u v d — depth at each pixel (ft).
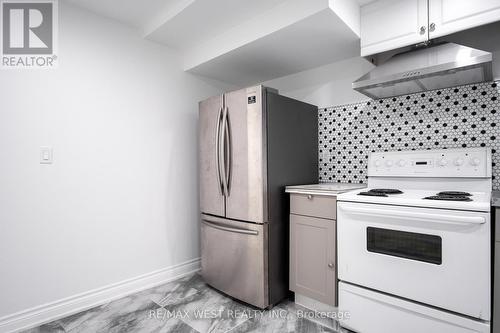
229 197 6.97
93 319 6.07
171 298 7.09
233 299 7.03
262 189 6.33
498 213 4.07
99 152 6.82
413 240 4.76
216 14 6.56
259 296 6.35
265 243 6.37
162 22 6.94
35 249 5.85
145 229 7.72
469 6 5.05
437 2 5.40
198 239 9.09
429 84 6.05
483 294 4.10
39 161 5.91
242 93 6.68
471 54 4.84
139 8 6.66
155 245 7.94
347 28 6.14
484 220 4.04
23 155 5.71
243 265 6.66
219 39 7.62
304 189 6.32
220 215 7.23
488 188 5.50
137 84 7.61
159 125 8.11
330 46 7.12
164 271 8.13
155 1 6.37
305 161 7.88
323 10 5.45
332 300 5.88
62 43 6.26
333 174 8.32
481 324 4.14
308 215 6.29
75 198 6.42
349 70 8.00
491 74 5.32
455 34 5.95
